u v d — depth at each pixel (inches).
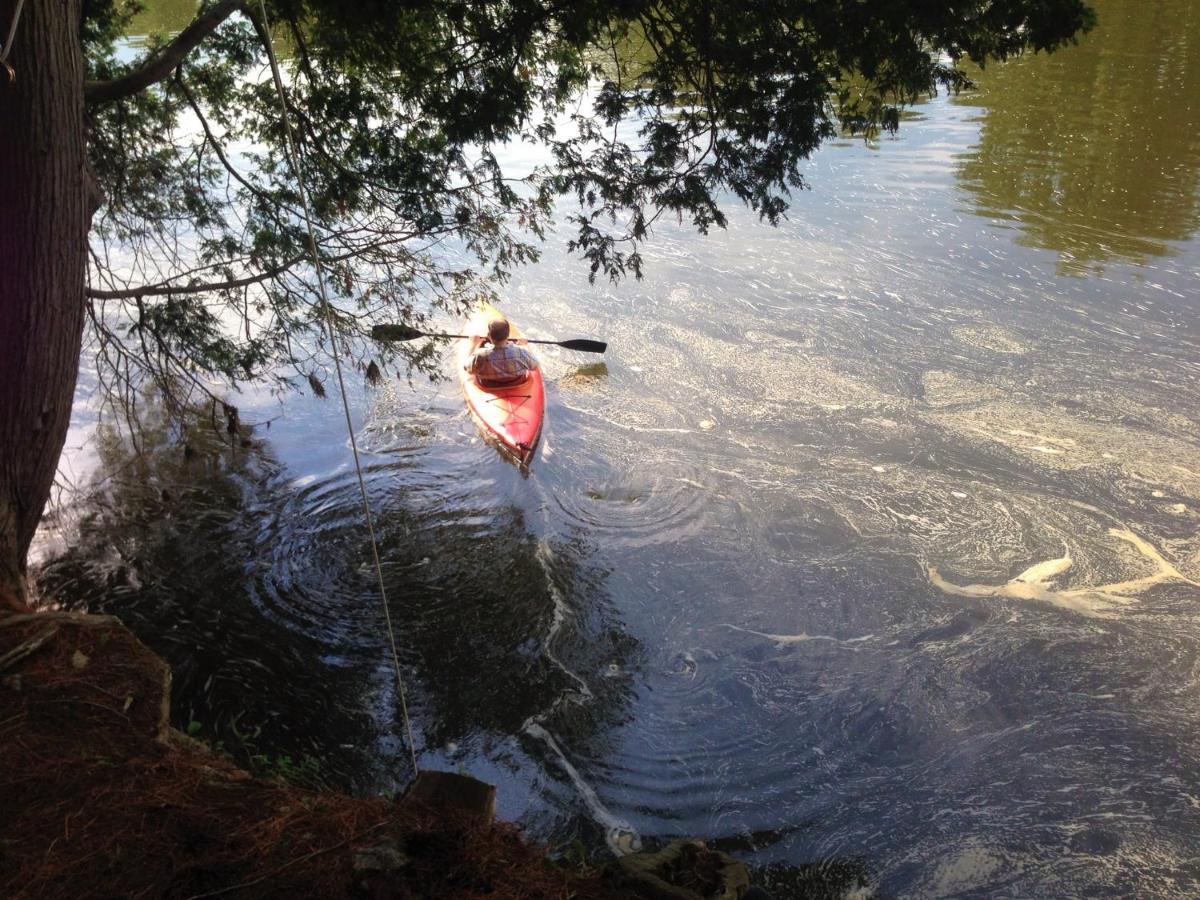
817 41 311.3
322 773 273.7
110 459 434.3
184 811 114.8
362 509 400.5
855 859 247.8
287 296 418.9
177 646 323.6
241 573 361.1
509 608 343.9
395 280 434.0
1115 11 1107.3
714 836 256.1
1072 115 837.2
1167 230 640.4
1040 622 332.2
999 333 538.0
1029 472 420.5
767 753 282.8
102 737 126.2
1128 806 259.1
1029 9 299.6
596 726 293.3
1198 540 374.6
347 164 386.0
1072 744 280.7
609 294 595.8
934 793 266.7
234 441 447.8
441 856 107.2
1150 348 515.5
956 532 383.2
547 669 316.2
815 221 687.1
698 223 352.2
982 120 849.5
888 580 356.2
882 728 289.9
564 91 377.4
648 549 376.5
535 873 108.3
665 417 472.1
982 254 626.2
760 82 325.4
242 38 392.2
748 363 518.6
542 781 273.1
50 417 176.2
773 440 450.9
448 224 408.2
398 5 327.9
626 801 266.8
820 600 347.6
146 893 103.0
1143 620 332.2
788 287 598.9
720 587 355.3
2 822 111.7
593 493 412.2
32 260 170.7
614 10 323.3
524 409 453.4
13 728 125.5
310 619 338.0
